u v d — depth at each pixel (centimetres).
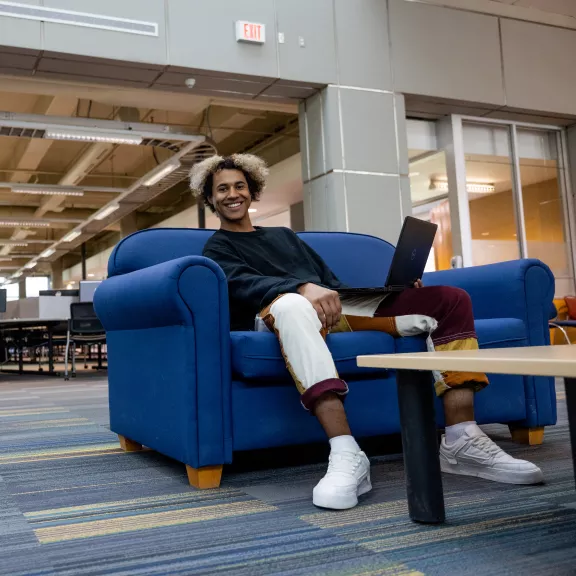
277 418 183
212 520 143
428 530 131
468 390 176
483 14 684
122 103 798
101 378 742
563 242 761
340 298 197
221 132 1127
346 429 160
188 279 171
